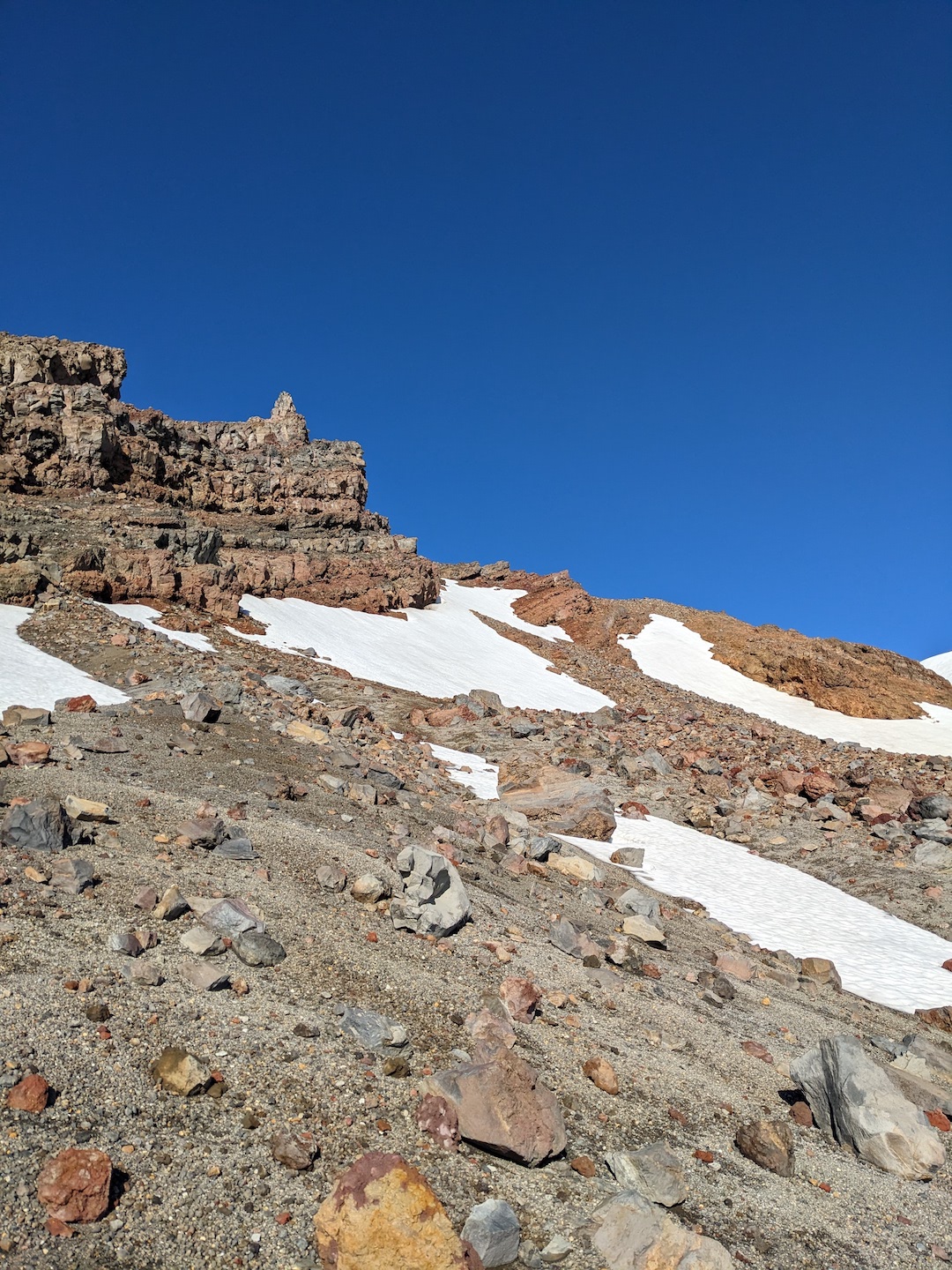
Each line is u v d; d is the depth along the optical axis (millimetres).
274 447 89000
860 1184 8531
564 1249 6074
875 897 24562
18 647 31578
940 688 81562
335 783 19766
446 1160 6809
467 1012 9719
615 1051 10078
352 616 59812
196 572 48000
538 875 18500
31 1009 7129
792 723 69812
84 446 61969
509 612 87312
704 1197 7469
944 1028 15641
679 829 29484
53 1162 5395
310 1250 5465
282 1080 7234
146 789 15406
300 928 10617
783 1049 12195
